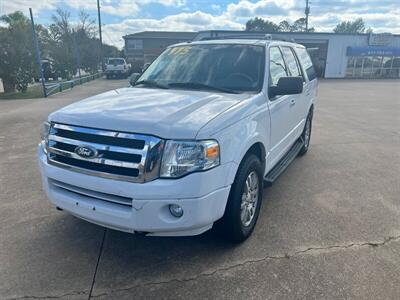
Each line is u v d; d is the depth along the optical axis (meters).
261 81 3.63
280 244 3.25
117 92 3.66
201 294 2.58
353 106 13.62
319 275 2.79
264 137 3.47
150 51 56.16
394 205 4.15
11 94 19.23
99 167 2.63
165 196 2.46
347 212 3.95
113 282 2.71
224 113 2.83
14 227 3.57
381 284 2.68
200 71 3.90
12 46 19.20
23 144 7.16
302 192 4.53
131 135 2.51
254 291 2.61
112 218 2.61
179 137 2.48
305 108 5.71
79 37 40.22
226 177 2.73
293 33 33.91
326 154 6.41
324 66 35.59
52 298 2.54
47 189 3.01
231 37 5.02
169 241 3.30
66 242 3.29
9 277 2.77
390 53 35.97
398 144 7.23
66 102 14.71
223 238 3.22
